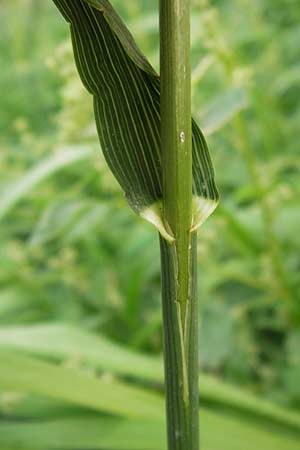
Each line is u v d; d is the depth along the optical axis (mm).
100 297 362
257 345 321
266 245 319
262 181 318
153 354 347
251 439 238
